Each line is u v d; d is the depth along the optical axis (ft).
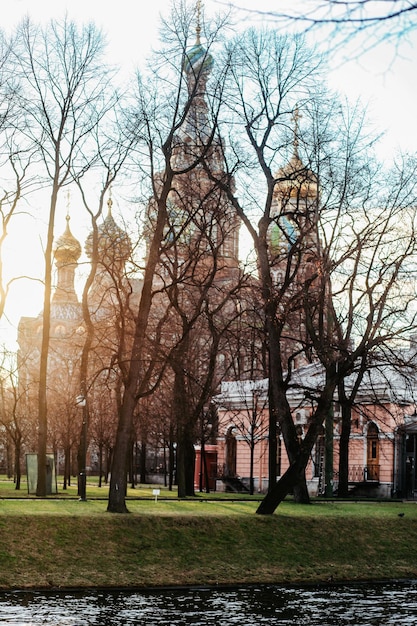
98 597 87.76
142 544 103.96
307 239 145.69
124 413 116.06
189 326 123.85
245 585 99.04
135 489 212.64
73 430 250.57
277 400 127.95
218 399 219.20
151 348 133.08
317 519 121.08
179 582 97.04
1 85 142.20
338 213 129.59
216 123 126.82
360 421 209.15
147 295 118.93
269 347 130.52
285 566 106.63
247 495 184.03
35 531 101.04
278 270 215.72
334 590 98.43
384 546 117.80
